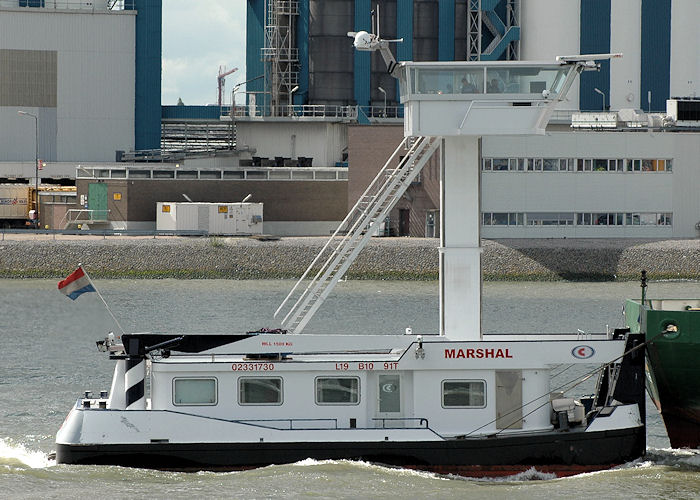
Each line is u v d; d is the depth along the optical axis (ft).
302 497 407.44
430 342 435.12
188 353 451.53
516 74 453.58
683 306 487.20
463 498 409.90
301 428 435.94
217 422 431.43
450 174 461.78
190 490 415.44
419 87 456.45
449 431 437.17
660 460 456.04
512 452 433.89
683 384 449.89
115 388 440.45
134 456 431.84
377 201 489.67
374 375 437.17
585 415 451.94
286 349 455.22
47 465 452.76
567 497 412.98
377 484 420.77
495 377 437.17
